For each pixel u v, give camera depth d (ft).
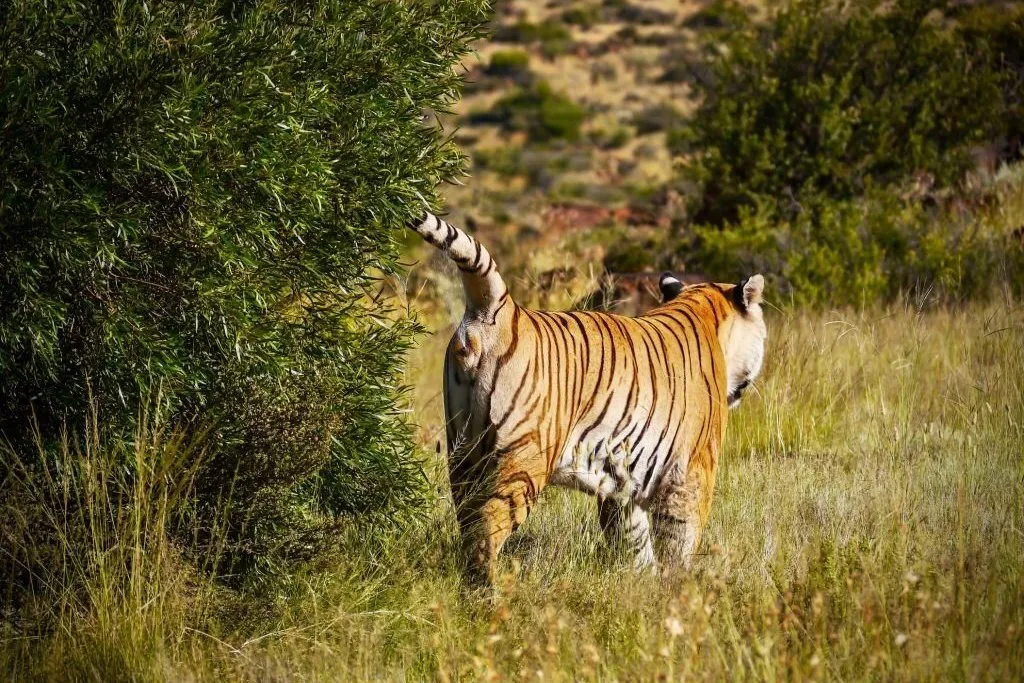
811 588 44.83
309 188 45.75
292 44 46.96
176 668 41.60
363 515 53.83
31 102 42.80
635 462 54.24
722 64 163.22
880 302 112.98
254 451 47.62
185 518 47.91
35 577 45.98
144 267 46.29
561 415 51.08
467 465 50.52
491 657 40.70
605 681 39.24
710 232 139.13
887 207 134.41
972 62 170.40
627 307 108.17
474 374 49.80
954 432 69.00
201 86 43.14
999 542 49.85
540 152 378.73
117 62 43.70
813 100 150.82
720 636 41.50
